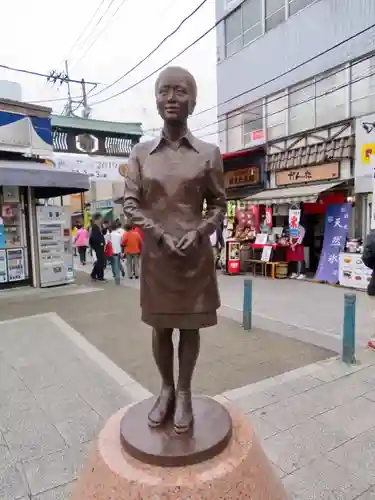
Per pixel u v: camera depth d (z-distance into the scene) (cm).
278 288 962
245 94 1361
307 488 256
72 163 1280
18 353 512
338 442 305
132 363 479
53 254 989
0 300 838
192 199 199
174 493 170
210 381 420
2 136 868
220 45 1456
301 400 372
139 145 211
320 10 1076
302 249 1087
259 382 415
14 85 1168
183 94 191
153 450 184
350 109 1026
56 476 270
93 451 204
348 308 459
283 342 545
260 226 1205
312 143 1127
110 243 1094
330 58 1063
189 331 209
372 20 953
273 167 1260
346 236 983
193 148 202
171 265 195
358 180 973
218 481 175
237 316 691
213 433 198
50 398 386
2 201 926
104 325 647
